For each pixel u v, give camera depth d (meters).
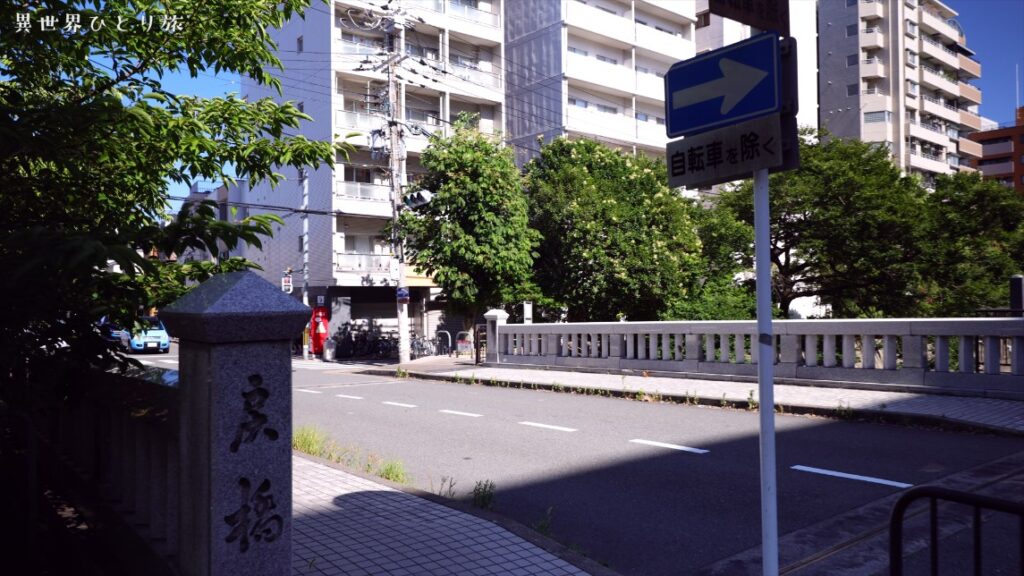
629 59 43.31
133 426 4.19
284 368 3.16
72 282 3.52
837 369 12.66
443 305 36.31
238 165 5.28
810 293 28.94
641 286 23.98
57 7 3.96
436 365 23.14
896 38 59.62
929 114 64.69
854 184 25.81
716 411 11.66
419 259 24.91
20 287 3.21
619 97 43.28
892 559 3.12
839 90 60.22
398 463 8.16
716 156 3.43
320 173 33.91
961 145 70.81
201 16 4.72
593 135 40.84
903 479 7.06
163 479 3.75
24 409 3.83
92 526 4.74
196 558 3.11
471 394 15.23
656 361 15.94
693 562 5.06
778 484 7.02
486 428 10.63
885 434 9.27
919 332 11.59
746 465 7.82
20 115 3.47
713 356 14.81
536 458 8.50
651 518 6.08
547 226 26.14
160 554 3.56
